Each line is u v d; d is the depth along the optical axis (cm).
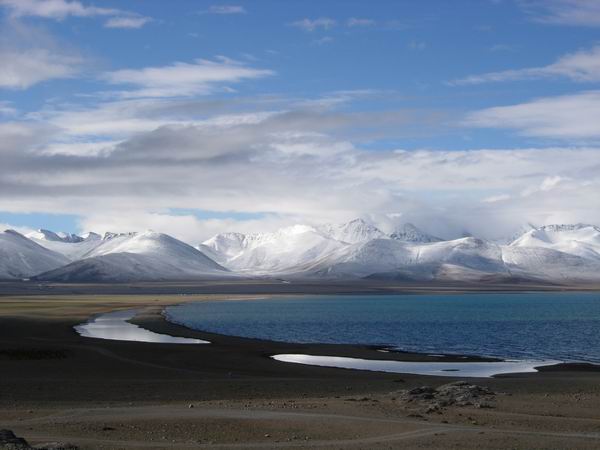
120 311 16250
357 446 2767
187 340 9006
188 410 3588
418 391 4162
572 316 16150
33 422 3234
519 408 3806
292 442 2855
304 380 5122
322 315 16275
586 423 3344
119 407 3756
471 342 9650
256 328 12050
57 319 12544
